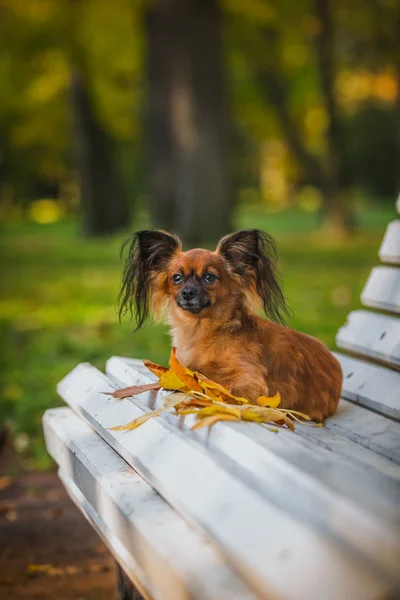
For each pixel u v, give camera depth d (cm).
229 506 174
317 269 1546
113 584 368
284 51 2327
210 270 373
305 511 162
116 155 3078
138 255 396
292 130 2558
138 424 240
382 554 146
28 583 369
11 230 3253
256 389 338
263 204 4691
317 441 269
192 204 1794
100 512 242
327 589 144
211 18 1805
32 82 2527
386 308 382
